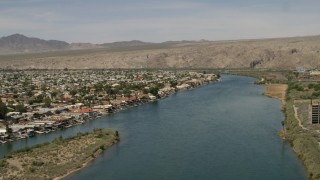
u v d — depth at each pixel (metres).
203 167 123.62
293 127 166.88
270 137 158.50
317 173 111.38
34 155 134.12
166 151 141.75
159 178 115.25
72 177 117.50
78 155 135.25
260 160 129.00
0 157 138.00
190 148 144.88
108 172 121.19
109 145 151.25
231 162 127.62
